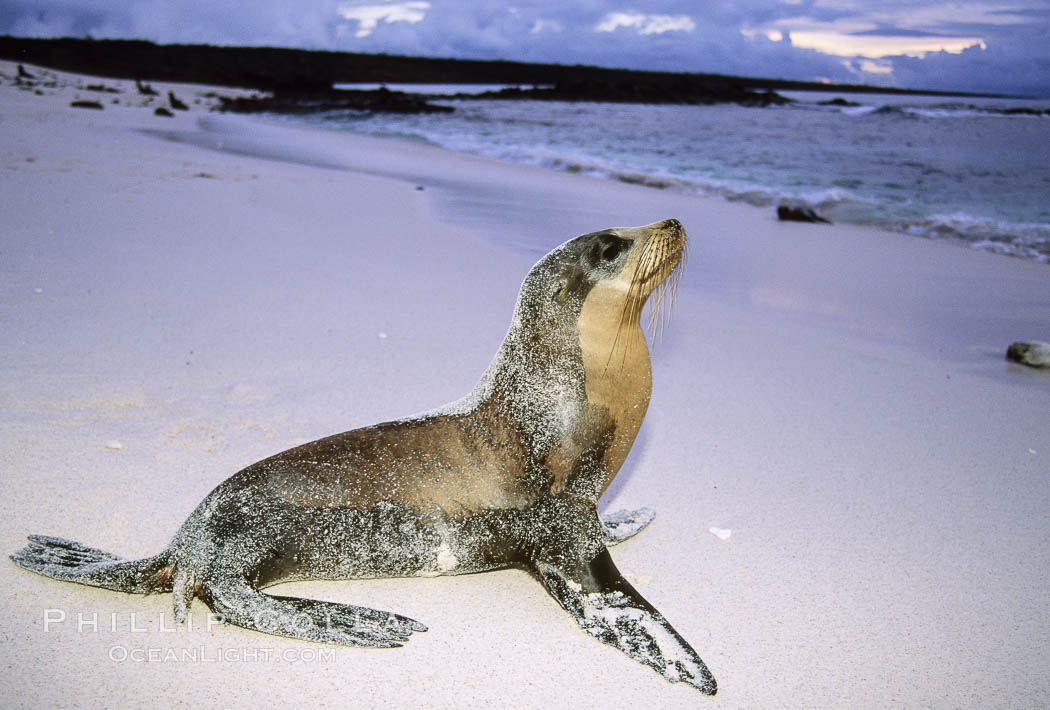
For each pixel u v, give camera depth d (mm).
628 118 21234
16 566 1811
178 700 1469
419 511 1762
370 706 1483
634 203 7273
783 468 2477
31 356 2955
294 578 1780
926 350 3570
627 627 1672
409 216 6188
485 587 1871
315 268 4445
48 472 2195
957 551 2051
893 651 1683
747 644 1697
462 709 1488
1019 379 3240
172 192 6391
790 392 3070
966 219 6555
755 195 7879
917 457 2562
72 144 9039
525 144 13359
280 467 1749
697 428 2742
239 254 4629
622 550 2035
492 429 1801
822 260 5199
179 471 2246
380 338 3398
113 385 2764
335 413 2662
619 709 1506
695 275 4738
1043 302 4293
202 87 32500
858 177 9266
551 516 1774
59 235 4711
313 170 8875
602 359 1778
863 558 2014
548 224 6078
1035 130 16312
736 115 23234
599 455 1801
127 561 1742
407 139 14539
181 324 3410
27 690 1463
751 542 2078
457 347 3338
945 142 13805
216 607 1625
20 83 21891
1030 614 1810
